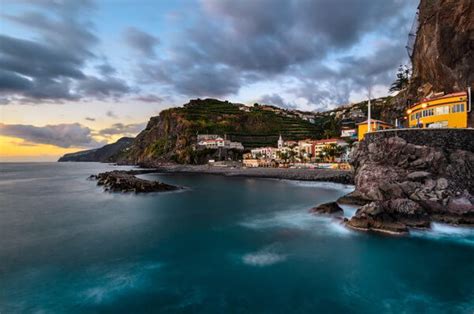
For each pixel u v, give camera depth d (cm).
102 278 1908
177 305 1566
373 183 3547
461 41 5400
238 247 2497
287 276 1909
